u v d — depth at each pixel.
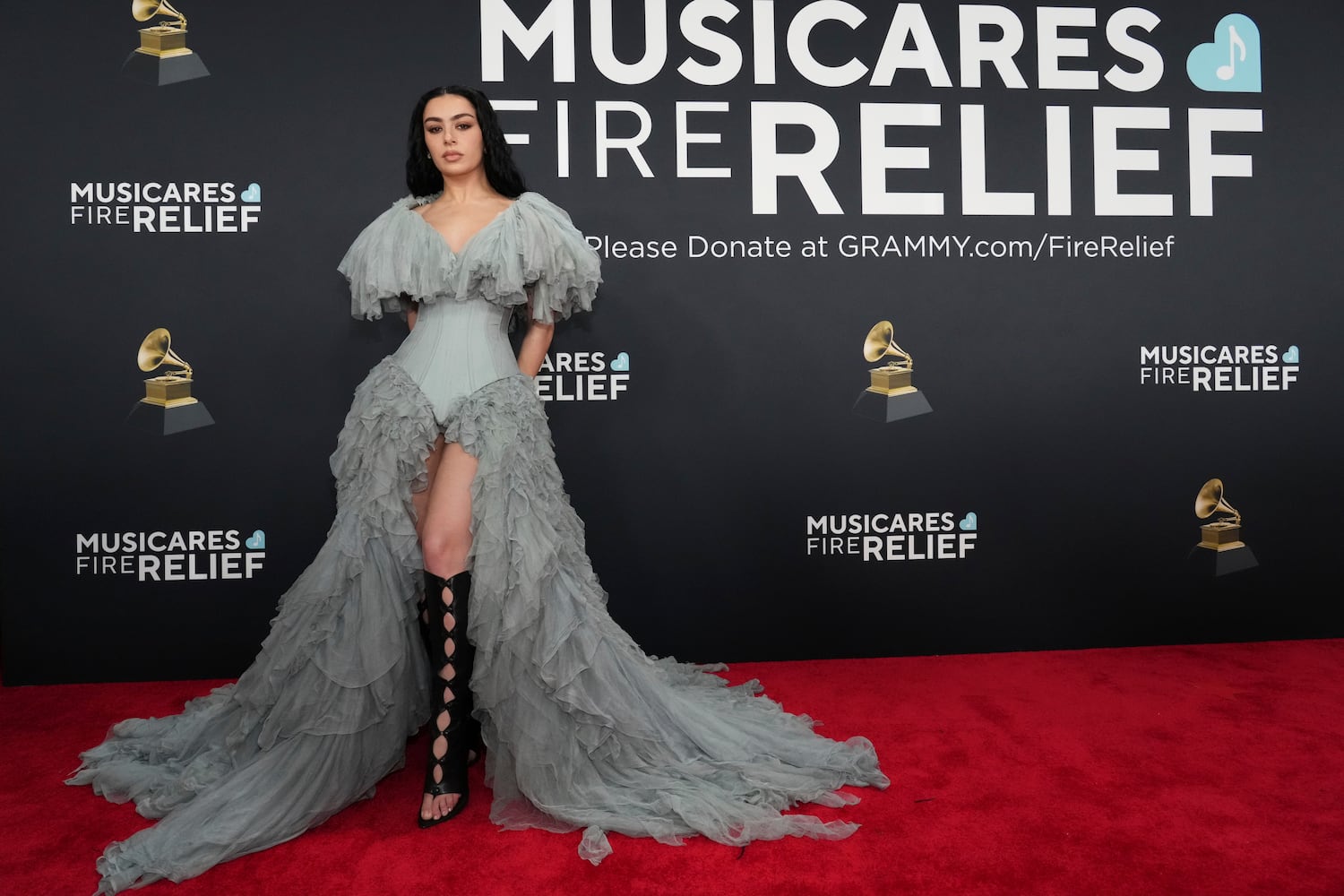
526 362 2.19
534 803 1.88
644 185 2.89
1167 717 2.43
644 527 2.93
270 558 2.84
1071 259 3.02
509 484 1.93
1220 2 3.04
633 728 2.00
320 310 2.82
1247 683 2.71
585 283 2.22
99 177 2.74
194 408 2.80
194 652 2.84
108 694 2.71
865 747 2.12
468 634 1.91
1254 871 1.66
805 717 2.37
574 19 2.86
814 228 2.94
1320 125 3.08
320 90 2.80
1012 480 3.02
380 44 2.81
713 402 2.93
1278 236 3.07
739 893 1.61
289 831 1.81
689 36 2.89
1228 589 3.08
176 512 2.81
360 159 2.81
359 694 1.89
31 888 1.65
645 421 2.92
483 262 1.99
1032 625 3.05
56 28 2.72
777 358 2.94
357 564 1.92
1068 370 3.03
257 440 2.82
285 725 1.88
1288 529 3.09
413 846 1.79
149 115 2.75
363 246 2.10
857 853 1.74
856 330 2.96
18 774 2.14
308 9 2.79
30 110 2.71
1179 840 1.77
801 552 2.97
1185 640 3.08
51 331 2.75
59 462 2.77
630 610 2.94
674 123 2.89
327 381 2.83
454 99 2.08
